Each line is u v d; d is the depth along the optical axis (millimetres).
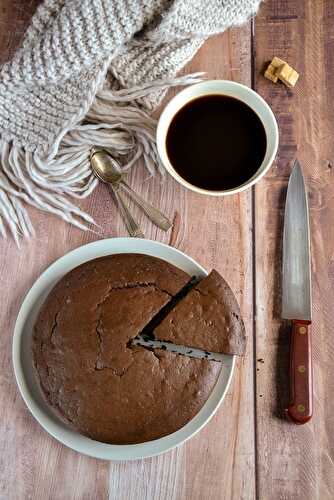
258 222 788
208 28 740
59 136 753
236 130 744
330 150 800
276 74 793
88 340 706
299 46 810
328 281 782
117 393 700
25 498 740
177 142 743
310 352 750
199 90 737
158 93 785
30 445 746
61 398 705
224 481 748
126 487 745
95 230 783
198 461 749
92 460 746
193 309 710
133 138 787
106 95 772
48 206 773
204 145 744
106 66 735
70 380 704
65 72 726
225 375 729
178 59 769
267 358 766
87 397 700
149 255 748
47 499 741
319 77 808
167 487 746
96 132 770
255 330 772
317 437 755
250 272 782
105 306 713
